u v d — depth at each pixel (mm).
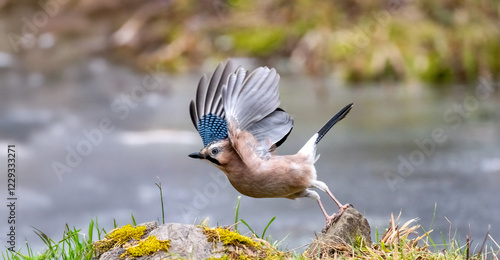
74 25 24891
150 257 6406
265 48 21844
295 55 21516
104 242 6770
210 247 6551
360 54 20844
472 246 9180
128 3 25000
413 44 20578
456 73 20047
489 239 9422
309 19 22250
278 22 22656
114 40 23750
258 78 7211
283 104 17359
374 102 17766
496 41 20734
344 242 7051
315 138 7441
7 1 25594
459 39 20562
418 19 21281
